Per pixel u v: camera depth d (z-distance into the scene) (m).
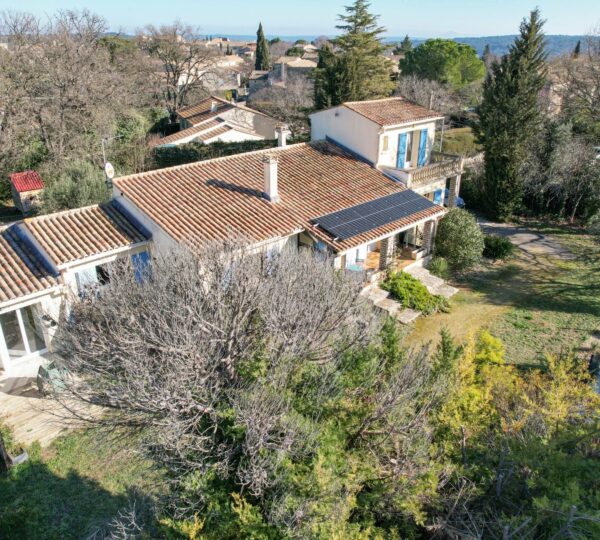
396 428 8.87
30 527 11.09
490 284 23.11
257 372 9.29
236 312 9.95
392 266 21.64
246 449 8.26
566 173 30.64
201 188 19.03
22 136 34.50
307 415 9.10
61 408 13.62
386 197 21.75
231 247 11.30
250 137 42.62
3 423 13.52
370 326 10.85
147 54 57.81
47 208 25.09
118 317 10.05
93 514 11.34
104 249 16.19
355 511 8.40
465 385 11.14
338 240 18.12
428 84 50.97
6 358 15.34
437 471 8.52
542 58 28.52
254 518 7.54
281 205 19.08
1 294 14.57
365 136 23.92
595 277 23.64
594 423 8.55
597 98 34.69
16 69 33.72
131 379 8.77
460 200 30.70
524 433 9.01
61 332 11.45
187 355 9.19
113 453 10.94
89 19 44.28
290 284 10.55
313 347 10.10
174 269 11.09
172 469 8.52
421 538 8.20
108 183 25.72
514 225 31.27
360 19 45.56
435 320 19.86
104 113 37.16
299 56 107.12
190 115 47.47
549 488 7.14
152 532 9.55
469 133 47.16
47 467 12.45
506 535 6.16
